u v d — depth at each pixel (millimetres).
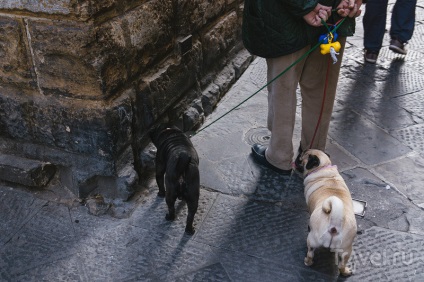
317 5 2865
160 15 3412
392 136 4043
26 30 2875
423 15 6520
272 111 3420
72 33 2746
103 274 2762
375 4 4973
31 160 3400
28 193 3410
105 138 3064
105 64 2883
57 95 3076
